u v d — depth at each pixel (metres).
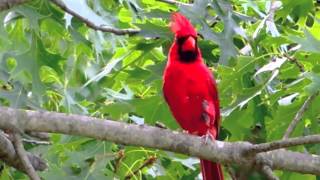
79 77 11.55
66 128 7.89
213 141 7.91
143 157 10.19
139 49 10.32
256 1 11.30
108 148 9.37
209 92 9.08
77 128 7.89
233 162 7.86
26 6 9.77
